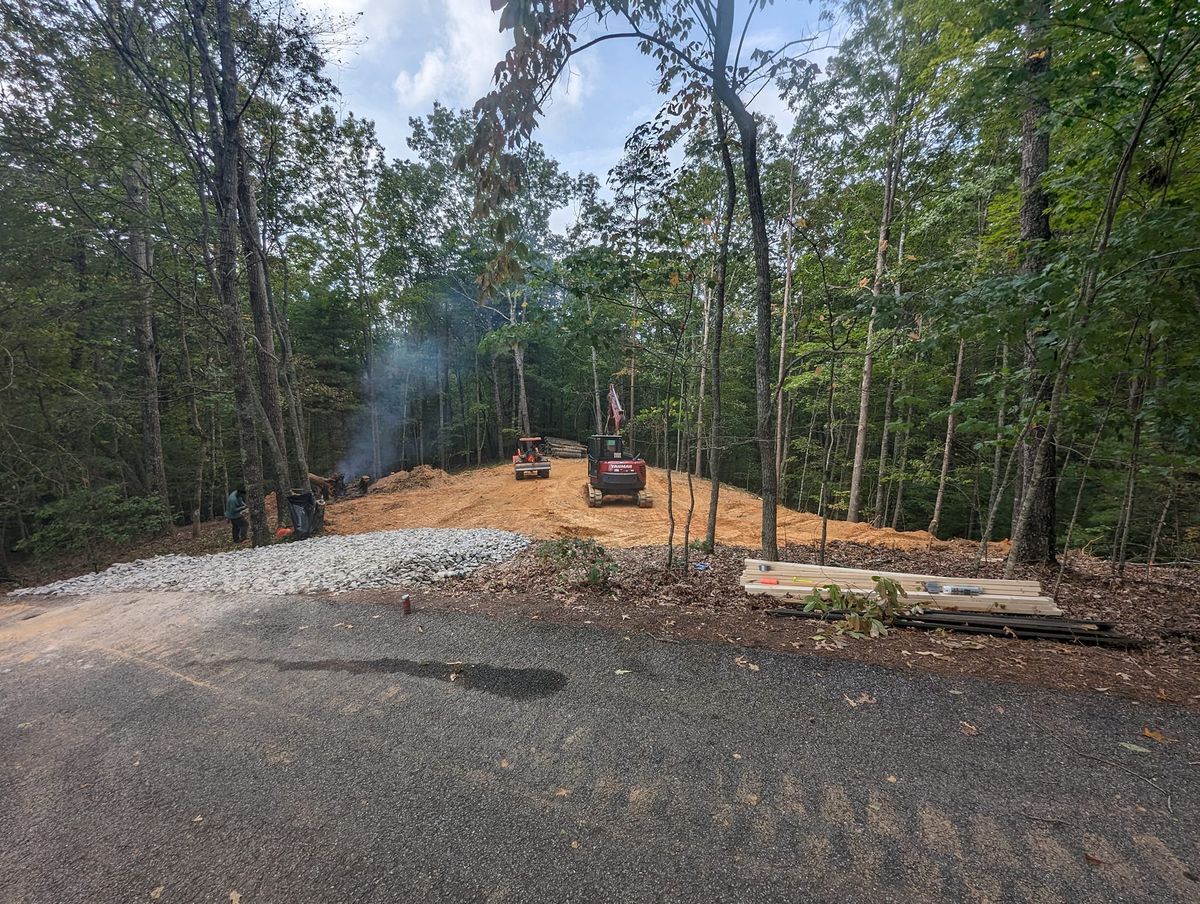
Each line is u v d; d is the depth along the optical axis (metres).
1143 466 6.12
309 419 25.66
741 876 1.85
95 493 9.95
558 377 33.41
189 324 13.74
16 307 9.42
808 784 2.32
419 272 27.09
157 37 9.91
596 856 1.97
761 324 5.53
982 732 2.64
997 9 3.53
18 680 3.88
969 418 5.59
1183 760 2.36
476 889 1.84
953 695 2.99
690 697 3.13
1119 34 3.23
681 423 10.46
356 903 1.80
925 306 4.76
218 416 16.84
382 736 2.89
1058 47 4.18
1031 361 5.13
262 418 11.69
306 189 15.84
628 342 6.77
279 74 11.09
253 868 1.99
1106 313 3.82
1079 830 1.98
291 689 3.52
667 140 5.40
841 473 18.53
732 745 2.64
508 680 3.47
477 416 30.95
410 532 10.19
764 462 5.65
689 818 2.15
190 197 13.73
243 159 11.70
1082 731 2.61
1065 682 3.10
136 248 12.77
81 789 2.55
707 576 5.80
